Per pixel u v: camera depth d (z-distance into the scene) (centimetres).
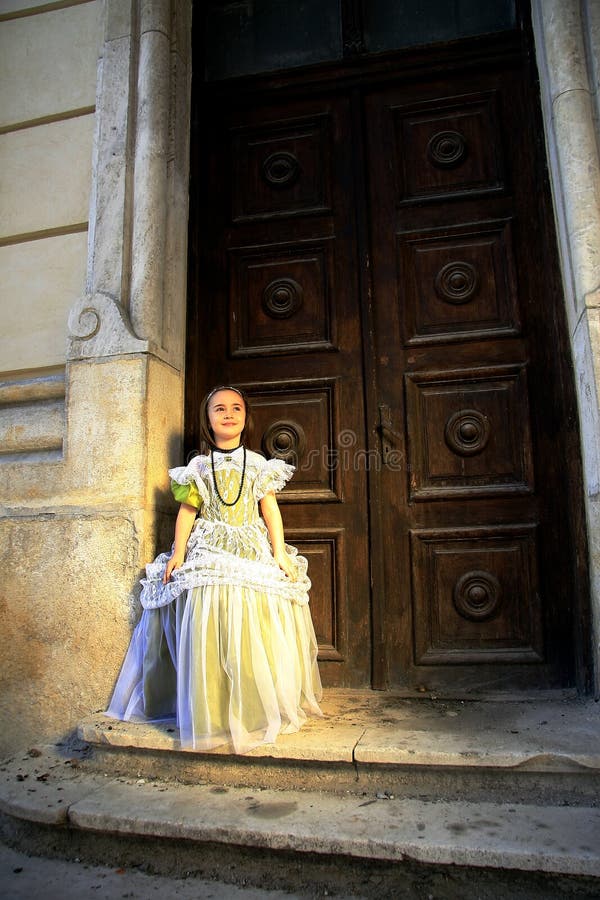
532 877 174
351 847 181
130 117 330
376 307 327
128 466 288
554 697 274
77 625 281
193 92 363
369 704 272
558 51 290
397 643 298
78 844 207
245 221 350
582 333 266
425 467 310
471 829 185
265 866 191
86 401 299
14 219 355
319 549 314
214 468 261
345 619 304
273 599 243
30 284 348
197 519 264
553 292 299
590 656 271
